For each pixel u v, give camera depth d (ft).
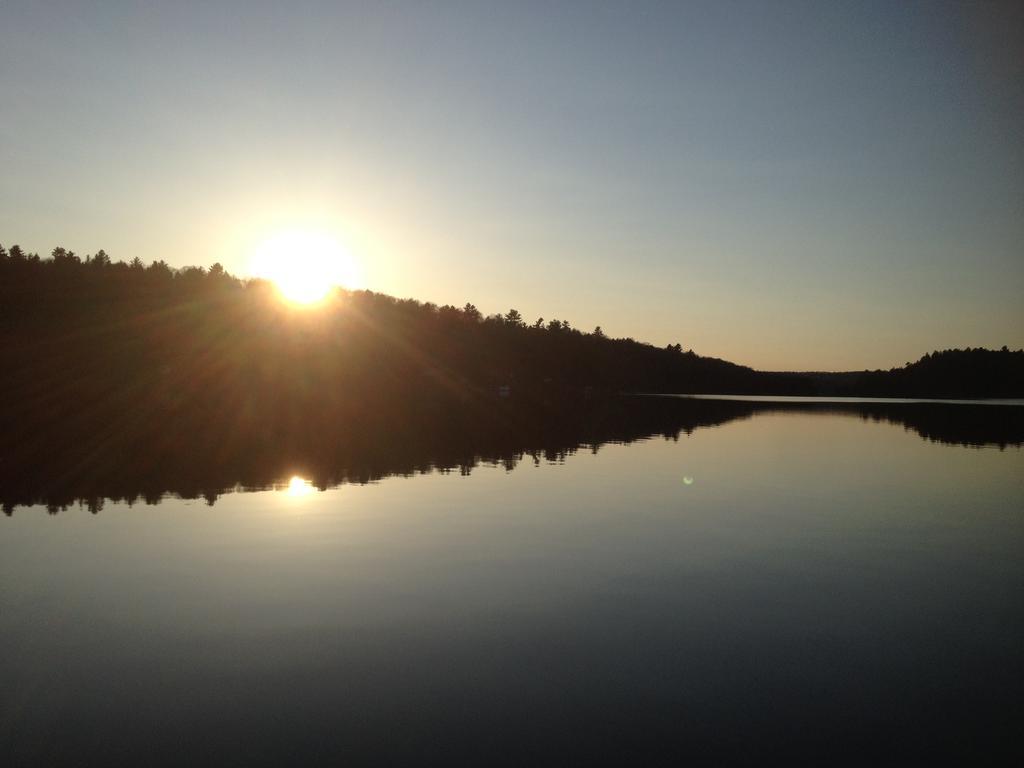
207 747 18.71
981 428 136.46
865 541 41.19
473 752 18.48
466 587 31.81
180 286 295.28
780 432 120.37
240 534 40.86
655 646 25.44
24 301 244.22
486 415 155.84
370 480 60.54
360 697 21.49
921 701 21.44
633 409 211.20
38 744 18.88
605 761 18.11
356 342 310.24
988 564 36.42
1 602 29.45
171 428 103.24
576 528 43.55
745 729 19.71
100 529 41.75
